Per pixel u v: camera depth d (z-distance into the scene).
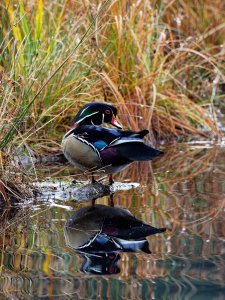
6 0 14.02
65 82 14.25
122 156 10.84
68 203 10.72
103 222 9.62
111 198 10.88
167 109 15.23
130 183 11.76
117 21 14.71
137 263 7.83
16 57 13.37
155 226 9.32
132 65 15.12
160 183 11.73
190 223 9.43
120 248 8.43
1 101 11.95
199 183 11.62
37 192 11.12
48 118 14.04
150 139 14.80
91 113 11.88
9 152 11.15
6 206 10.61
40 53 13.96
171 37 16.00
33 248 8.57
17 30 13.76
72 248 8.52
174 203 10.45
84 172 11.42
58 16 15.27
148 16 15.69
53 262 8.01
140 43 15.27
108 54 15.06
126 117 14.54
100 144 11.03
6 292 7.12
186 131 15.42
